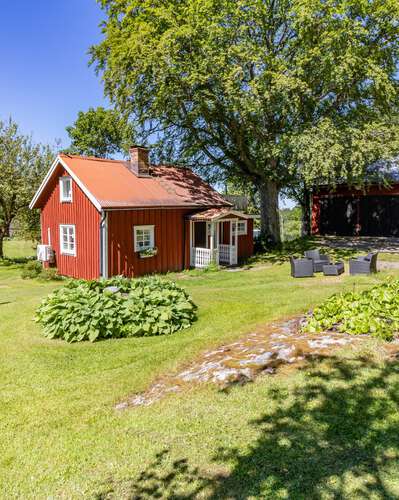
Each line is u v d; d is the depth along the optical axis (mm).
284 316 7758
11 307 10492
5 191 21844
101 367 6133
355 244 20703
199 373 5152
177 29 15844
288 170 19484
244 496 2910
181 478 3217
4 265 22266
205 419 3996
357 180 17688
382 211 23094
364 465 3049
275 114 19312
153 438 3834
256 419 3859
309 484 2930
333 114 19469
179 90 17391
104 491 3205
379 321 5430
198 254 18312
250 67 17984
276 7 18656
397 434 3365
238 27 17234
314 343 5262
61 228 17828
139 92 17828
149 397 4828
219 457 3398
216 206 19375
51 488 3334
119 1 17672
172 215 17594
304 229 27500
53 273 17156
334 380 4301
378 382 4168
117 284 9281
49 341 7465
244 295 10430
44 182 17891
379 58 18188
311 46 17062
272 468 3160
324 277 13320
